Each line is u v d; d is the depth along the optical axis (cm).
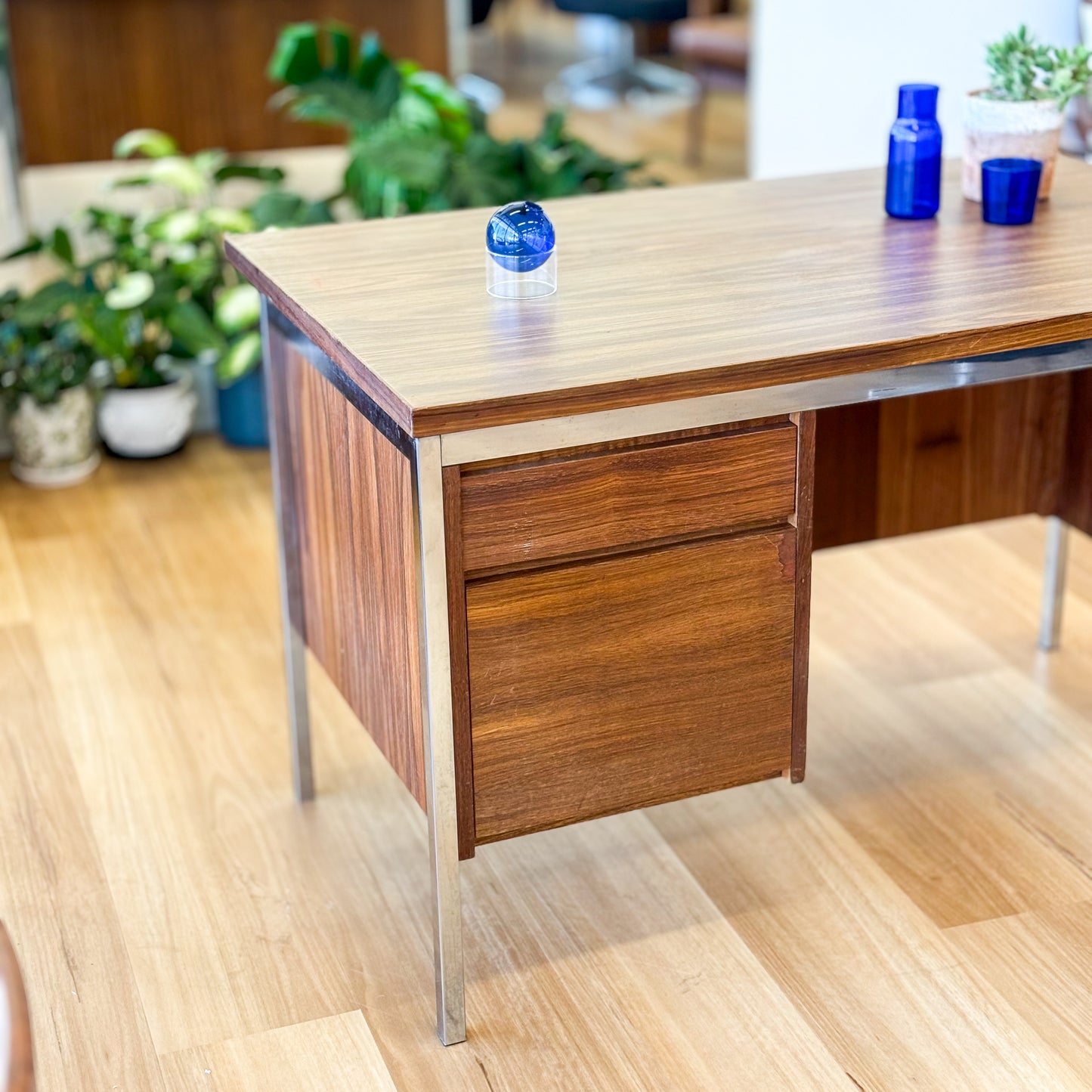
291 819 206
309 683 240
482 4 654
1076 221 192
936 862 194
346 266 178
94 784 213
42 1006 171
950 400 215
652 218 196
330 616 184
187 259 318
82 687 238
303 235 192
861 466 214
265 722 229
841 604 259
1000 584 265
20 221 327
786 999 171
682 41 538
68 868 196
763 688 165
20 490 311
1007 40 195
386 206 317
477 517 145
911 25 325
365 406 154
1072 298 161
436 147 308
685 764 165
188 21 341
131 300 295
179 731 227
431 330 156
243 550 284
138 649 250
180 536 290
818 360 147
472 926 184
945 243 183
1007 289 165
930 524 222
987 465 221
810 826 202
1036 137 192
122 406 316
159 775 216
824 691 234
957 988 172
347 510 169
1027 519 289
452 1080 160
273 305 182
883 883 190
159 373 321
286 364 181
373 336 154
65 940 182
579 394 140
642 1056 163
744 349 148
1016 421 219
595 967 177
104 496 308
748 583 159
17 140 326
